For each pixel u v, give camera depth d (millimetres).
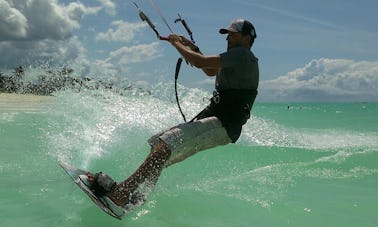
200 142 4121
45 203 3783
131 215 3572
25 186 4270
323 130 13289
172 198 4023
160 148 3914
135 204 3639
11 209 3580
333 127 15398
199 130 4094
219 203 3926
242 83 4250
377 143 9156
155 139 4164
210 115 4297
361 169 5473
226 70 4258
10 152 5770
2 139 6629
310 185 4664
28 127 7645
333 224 3432
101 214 3559
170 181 4648
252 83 4309
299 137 9477
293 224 3426
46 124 7848
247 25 4367
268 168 5473
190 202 3934
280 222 3469
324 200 4094
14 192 4059
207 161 5625
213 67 4156
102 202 3510
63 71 12633
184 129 4043
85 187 3547
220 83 4332
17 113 10141
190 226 3342
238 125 4285
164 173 4945
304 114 29828
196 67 4172
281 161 5992
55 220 3371
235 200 4023
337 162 5805
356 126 16250
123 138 6535
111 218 3477
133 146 6113
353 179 4980
